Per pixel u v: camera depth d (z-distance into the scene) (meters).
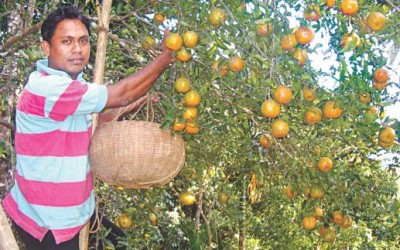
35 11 4.83
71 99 2.46
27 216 2.66
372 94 2.78
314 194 3.26
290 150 3.26
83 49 2.67
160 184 2.84
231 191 4.91
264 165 3.84
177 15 2.85
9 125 3.80
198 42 2.67
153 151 2.68
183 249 6.29
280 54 2.58
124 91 2.55
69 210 2.60
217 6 2.70
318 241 7.16
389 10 2.71
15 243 2.09
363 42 2.62
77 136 2.61
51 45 2.65
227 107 3.25
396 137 2.93
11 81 4.05
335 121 2.85
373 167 4.05
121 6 3.63
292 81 2.69
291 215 7.52
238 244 8.10
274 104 2.72
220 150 4.34
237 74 2.81
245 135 3.63
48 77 2.50
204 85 2.83
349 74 2.56
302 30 2.69
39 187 2.57
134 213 4.18
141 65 3.27
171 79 3.10
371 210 4.05
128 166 2.67
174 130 2.79
